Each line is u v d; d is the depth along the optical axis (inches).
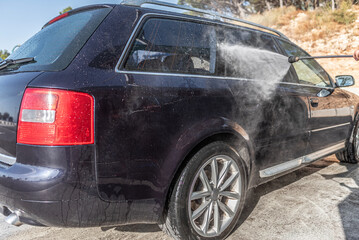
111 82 67.4
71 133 61.2
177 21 88.7
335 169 152.2
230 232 88.4
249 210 106.5
